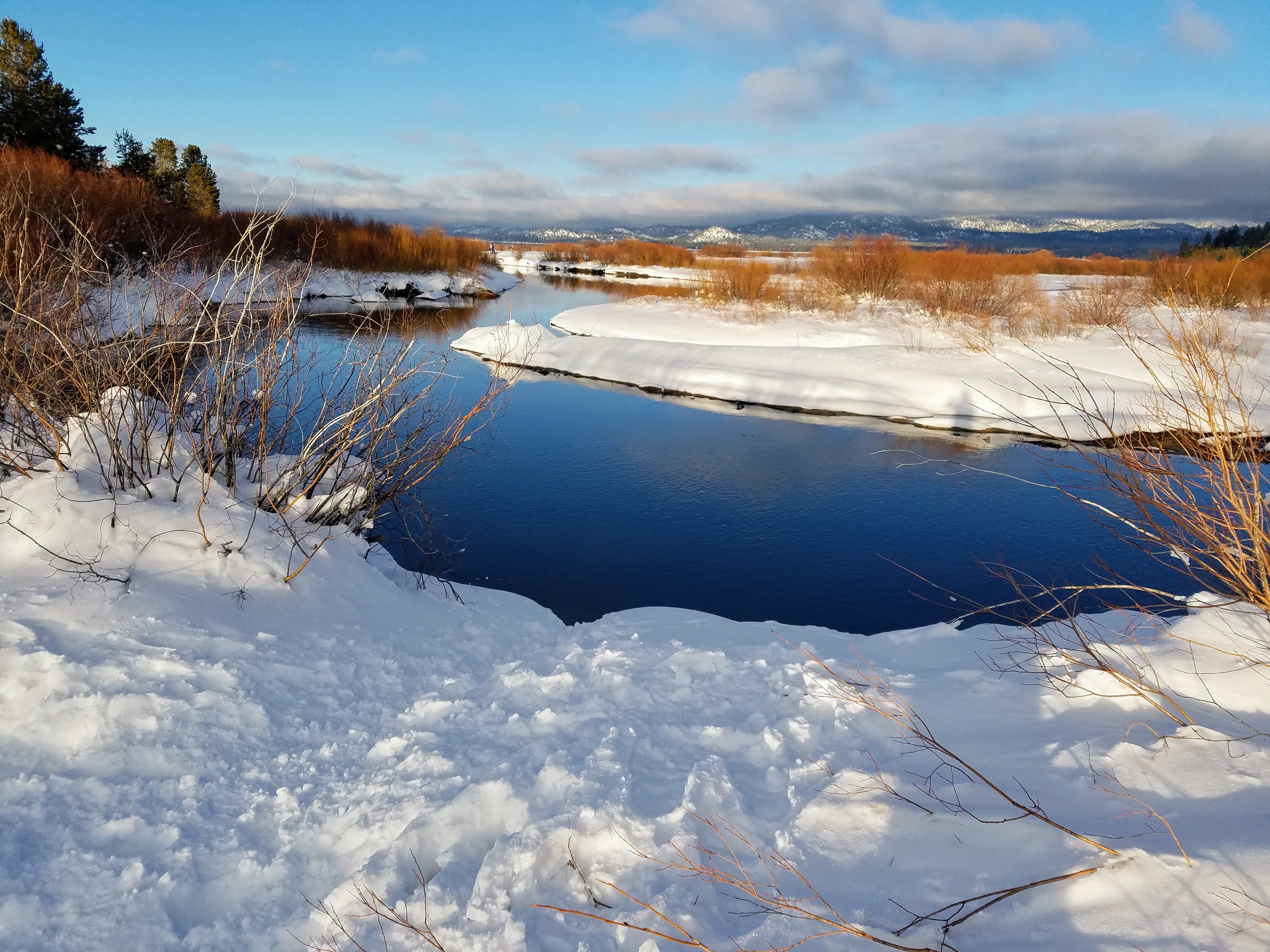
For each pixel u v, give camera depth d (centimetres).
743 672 379
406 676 392
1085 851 209
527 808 260
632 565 755
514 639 487
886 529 857
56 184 1537
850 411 1413
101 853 242
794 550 801
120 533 417
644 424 1331
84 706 296
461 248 4134
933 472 1059
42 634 330
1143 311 1412
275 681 351
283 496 559
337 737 322
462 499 935
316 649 393
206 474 508
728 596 696
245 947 218
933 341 1778
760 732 312
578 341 1941
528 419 1346
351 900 224
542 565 752
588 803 252
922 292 2422
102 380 511
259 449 552
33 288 504
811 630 491
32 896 222
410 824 253
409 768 291
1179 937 174
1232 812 214
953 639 433
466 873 232
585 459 1114
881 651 430
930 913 199
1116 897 190
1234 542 314
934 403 1368
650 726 318
